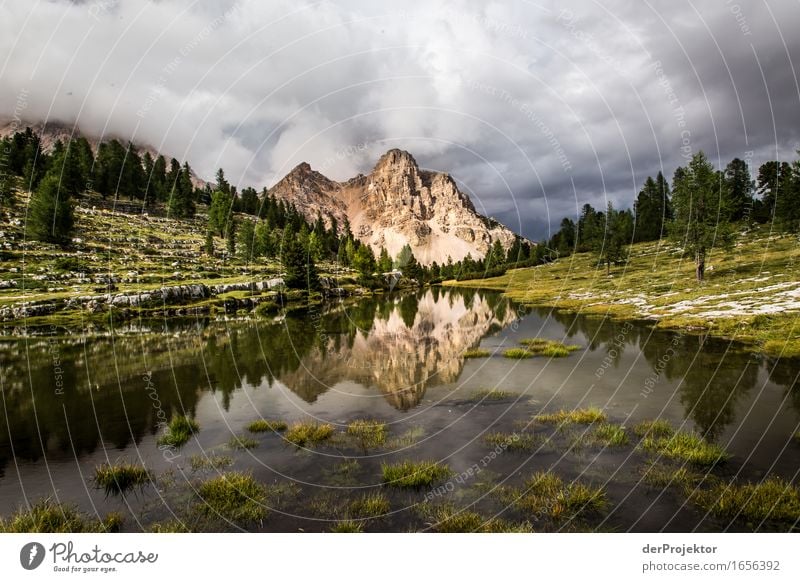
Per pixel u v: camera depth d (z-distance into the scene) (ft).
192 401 57.62
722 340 81.05
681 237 169.78
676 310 117.50
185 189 375.25
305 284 242.17
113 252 241.35
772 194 247.70
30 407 54.70
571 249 370.73
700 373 61.16
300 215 491.31
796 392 50.96
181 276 221.25
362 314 173.47
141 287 185.68
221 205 342.23
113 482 33.42
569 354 80.18
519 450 38.24
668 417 44.96
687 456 34.63
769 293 118.62
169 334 117.70
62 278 184.65
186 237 319.68
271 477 34.58
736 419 43.47
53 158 330.13
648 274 209.97
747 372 60.18
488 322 135.85
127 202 357.00
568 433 41.65
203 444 42.39
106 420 49.78
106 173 343.05
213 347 98.37
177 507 29.91
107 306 156.35
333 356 88.74
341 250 439.22
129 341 105.50
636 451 36.83
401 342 105.70
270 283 227.20
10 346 97.96
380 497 30.63
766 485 29.17
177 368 77.41
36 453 40.24
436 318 154.30
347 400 57.67
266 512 29.04
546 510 28.12
